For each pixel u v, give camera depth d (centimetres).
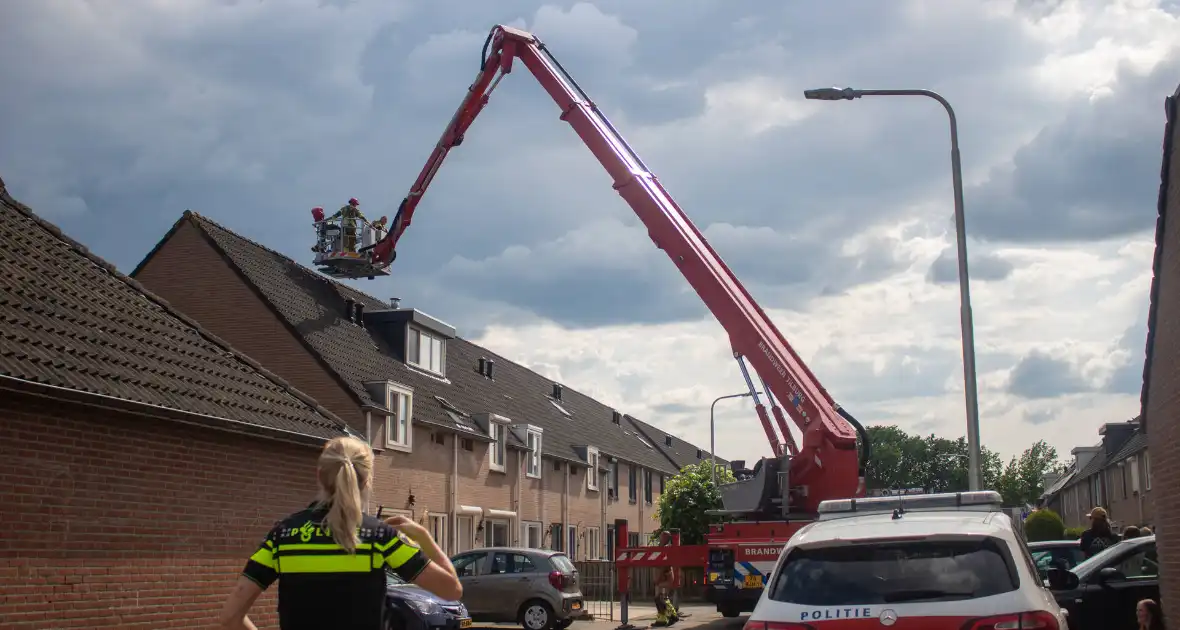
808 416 1820
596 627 2333
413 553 422
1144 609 1052
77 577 1134
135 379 1261
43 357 1138
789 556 625
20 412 1079
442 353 3372
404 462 2730
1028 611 559
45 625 1088
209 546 1350
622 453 4862
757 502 1850
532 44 2292
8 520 1055
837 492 1803
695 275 1912
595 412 5372
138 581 1221
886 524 629
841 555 611
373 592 419
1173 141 1173
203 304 2662
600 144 2058
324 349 2662
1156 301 1252
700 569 2241
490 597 2138
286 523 426
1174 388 1166
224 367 1541
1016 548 597
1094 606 1231
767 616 595
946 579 581
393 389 2688
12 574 1055
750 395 1866
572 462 4028
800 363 1908
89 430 1168
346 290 3198
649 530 5244
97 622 1157
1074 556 1412
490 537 3297
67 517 1128
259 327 2627
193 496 1327
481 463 3212
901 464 12119
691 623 2444
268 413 1491
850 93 1614
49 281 1357
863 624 569
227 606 421
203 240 2705
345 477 421
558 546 3947
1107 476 4741
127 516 1214
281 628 418
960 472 11938
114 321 1398
